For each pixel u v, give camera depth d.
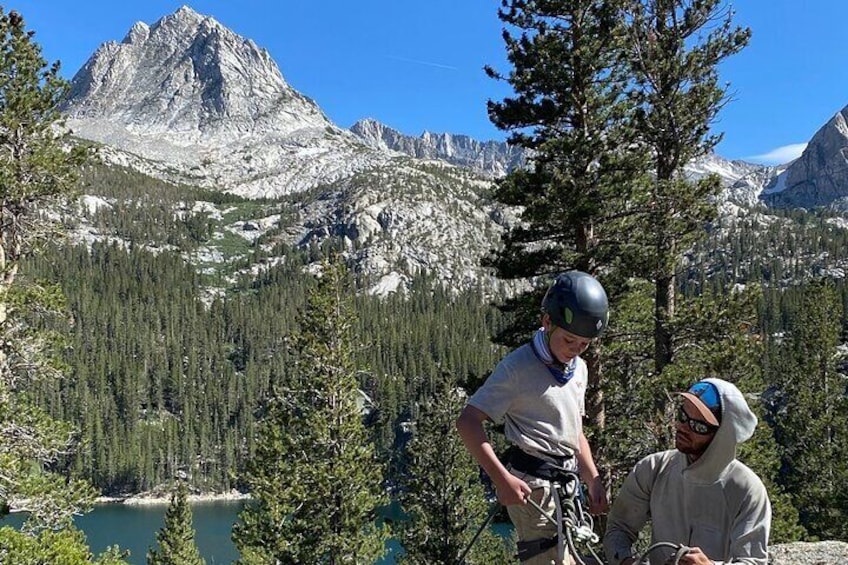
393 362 109.50
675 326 13.19
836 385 33.31
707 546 2.77
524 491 2.75
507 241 13.98
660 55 14.13
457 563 3.14
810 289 34.91
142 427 104.62
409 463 25.12
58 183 14.13
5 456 12.04
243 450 98.44
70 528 12.19
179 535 30.58
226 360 137.75
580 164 13.34
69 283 156.50
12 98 13.43
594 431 12.44
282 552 21.09
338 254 23.34
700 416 2.73
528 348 2.92
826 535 28.31
